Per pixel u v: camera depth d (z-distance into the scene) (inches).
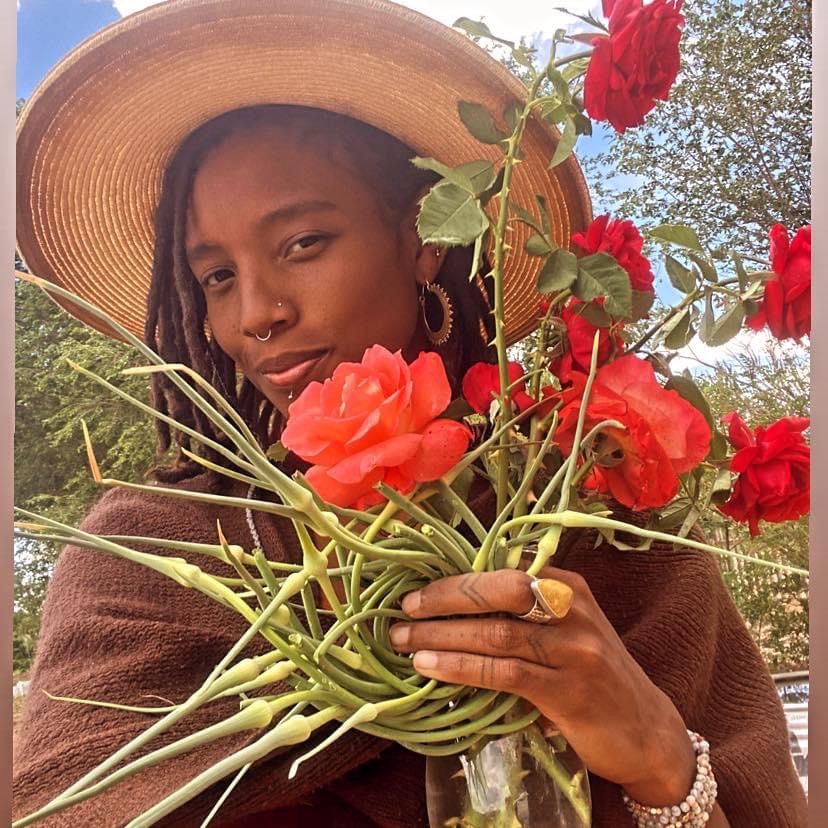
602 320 18.5
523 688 17.2
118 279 35.7
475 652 17.1
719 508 19.3
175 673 28.8
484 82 26.9
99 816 24.7
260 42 27.0
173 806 12.1
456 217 17.7
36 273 33.8
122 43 27.4
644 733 20.4
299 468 32.4
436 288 30.6
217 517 31.7
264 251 27.9
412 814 27.4
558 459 19.2
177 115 28.8
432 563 16.8
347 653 16.4
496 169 19.3
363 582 19.5
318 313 27.9
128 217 33.4
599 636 18.7
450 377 31.4
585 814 18.8
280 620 15.5
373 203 28.8
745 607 41.5
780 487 17.9
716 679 31.0
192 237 29.1
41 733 27.1
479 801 18.4
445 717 17.2
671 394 17.4
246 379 33.0
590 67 18.4
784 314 18.8
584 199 29.0
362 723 16.9
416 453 15.4
